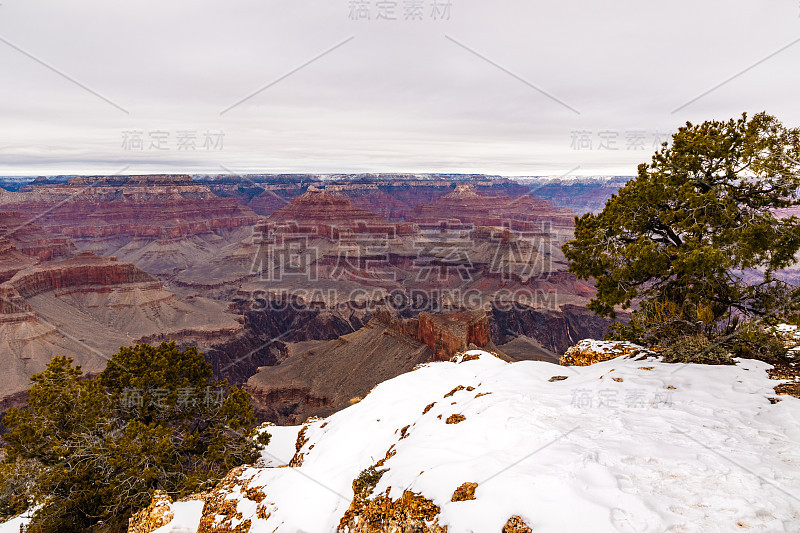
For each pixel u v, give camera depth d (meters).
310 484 11.65
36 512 17.70
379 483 9.83
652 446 8.53
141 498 16.84
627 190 17.34
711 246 14.31
